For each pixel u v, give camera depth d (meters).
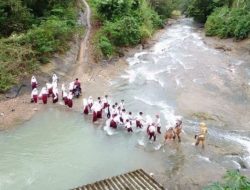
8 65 21.78
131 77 25.73
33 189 13.62
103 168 15.07
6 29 24.97
